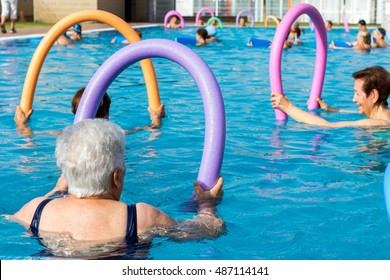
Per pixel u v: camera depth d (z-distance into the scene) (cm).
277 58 686
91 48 1625
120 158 304
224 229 355
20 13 2864
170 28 2603
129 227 303
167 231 321
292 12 693
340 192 438
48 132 639
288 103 665
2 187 448
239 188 446
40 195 432
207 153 417
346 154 546
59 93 896
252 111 757
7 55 1394
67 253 300
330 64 1298
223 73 1149
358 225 372
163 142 596
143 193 437
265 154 547
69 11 2750
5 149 564
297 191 440
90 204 304
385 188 297
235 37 2091
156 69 1195
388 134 619
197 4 3356
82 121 305
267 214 390
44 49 679
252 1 3297
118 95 884
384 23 2273
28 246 308
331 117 730
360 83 657
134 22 3209
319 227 368
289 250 334
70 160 298
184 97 868
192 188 449
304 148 569
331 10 3156
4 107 770
